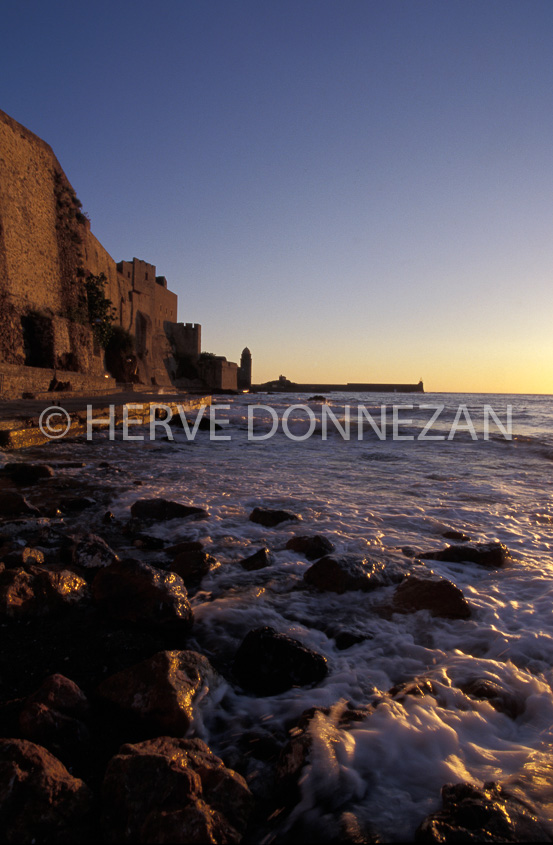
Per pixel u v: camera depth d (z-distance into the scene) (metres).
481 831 1.41
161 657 2.18
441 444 14.31
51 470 7.44
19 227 28.14
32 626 2.81
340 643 2.73
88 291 38.69
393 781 1.71
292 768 1.71
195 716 2.00
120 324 60.41
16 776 1.54
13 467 7.93
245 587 3.46
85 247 39.41
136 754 1.64
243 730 2.01
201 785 1.59
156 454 10.91
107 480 7.40
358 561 3.65
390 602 3.24
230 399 56.03
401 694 2.18
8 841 1.41
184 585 3.19
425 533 5.02
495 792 1.60
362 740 1.87
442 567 3.96
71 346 32.47
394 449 13.09
